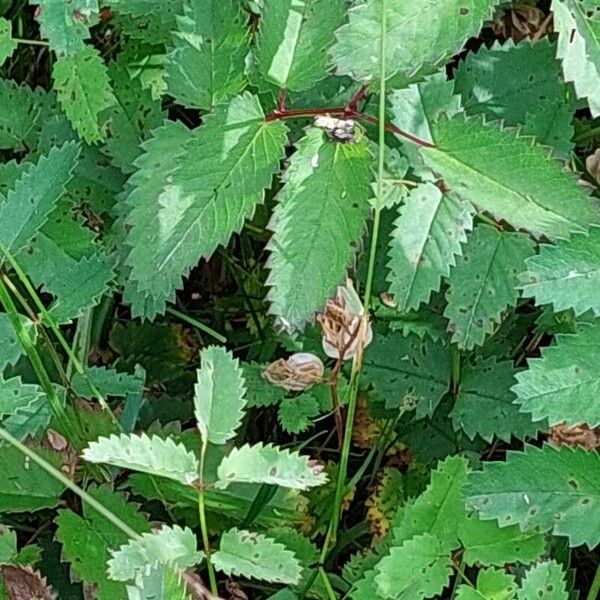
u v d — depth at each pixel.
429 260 0.63
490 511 0.62
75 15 0.62
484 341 0.66
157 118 0.67
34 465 0.64
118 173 0.67
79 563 0.62
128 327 0.70
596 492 0.61
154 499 0.66
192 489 0.65
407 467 0.68
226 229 0.62
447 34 0.60
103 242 0.67
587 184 0.65
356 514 0.68
